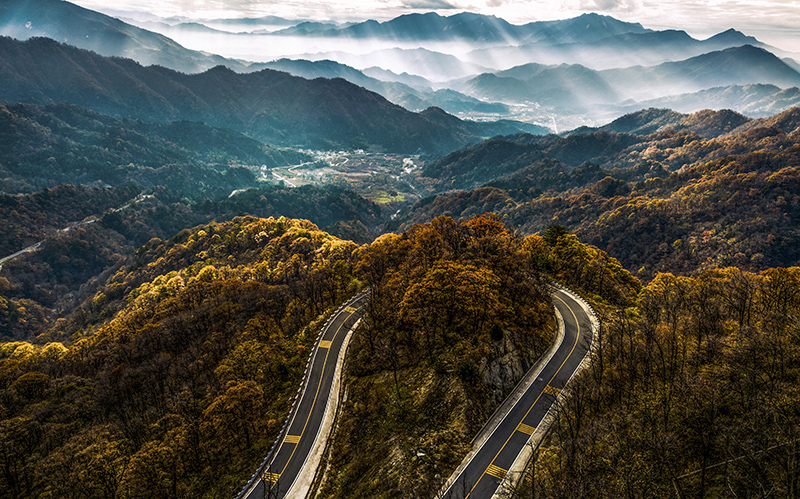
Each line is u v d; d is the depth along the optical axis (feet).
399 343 282.36
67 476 235.61
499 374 247.09
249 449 255.09
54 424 282.77
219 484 233.76
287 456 246.47
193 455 247.50
